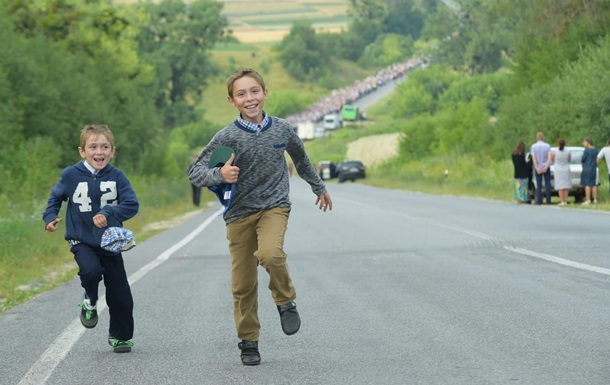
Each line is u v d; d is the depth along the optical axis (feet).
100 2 574.15
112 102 500.74
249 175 55.67
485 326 65.57
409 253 121.80
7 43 382.42
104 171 60.64
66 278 112.68
